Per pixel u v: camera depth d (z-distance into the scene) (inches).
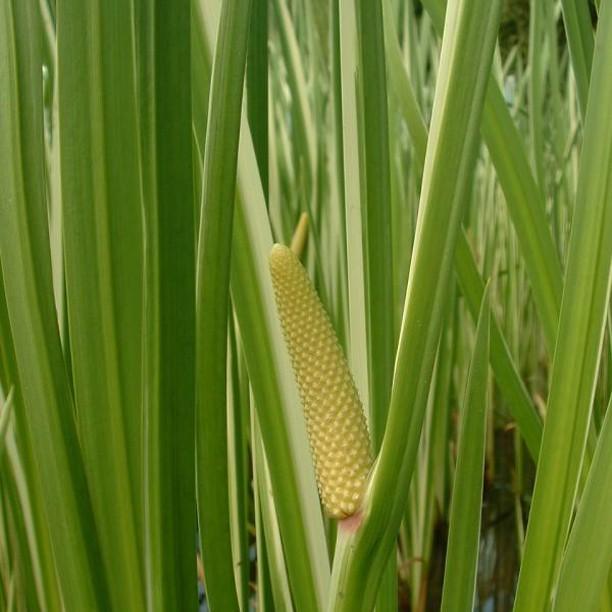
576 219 9.0
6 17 7.7
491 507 41.4
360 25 10.5
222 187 8.3
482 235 40.6
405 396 7.5
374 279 11.2
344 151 11.1
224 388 9.2
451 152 7.2
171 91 8.2
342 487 8.0
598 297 9.0
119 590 8.9
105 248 8.2
